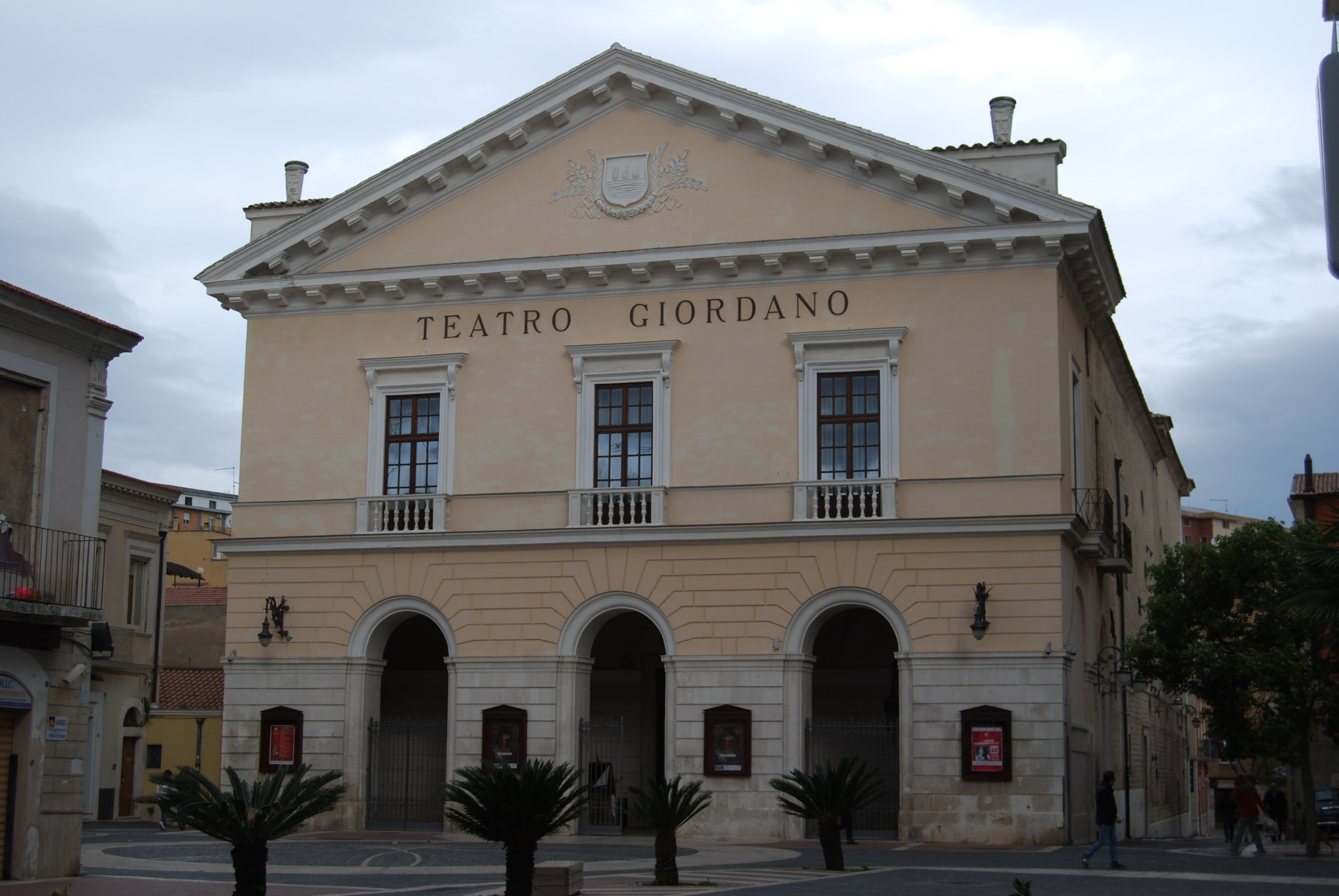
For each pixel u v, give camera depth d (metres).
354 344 33.00
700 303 31.03
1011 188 28.89
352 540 31.84
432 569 31.50
